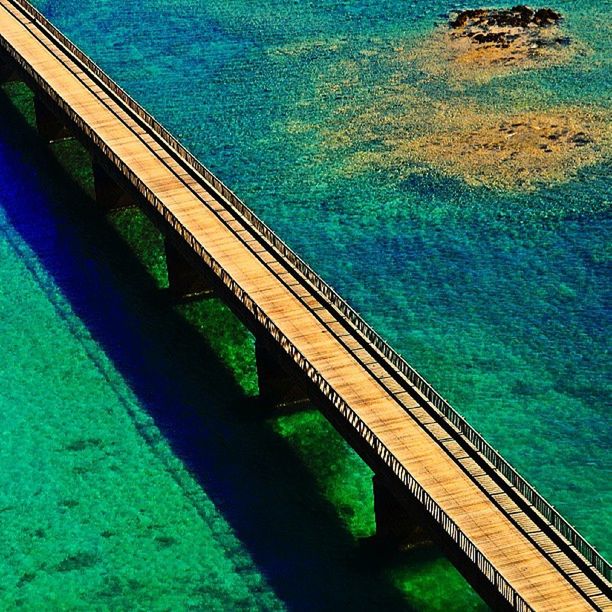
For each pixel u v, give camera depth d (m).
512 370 73.88
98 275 83.19
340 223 89.62
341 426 61.00
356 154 97.81
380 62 110.94
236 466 66.75
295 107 105.19
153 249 85.50
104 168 85.94
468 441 58.84
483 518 55.25
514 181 92.81
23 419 71.06
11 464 67.94
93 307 80.12
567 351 75.19
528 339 76.44
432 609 57.72
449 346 76.19
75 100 92.19
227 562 61.09
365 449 59.28
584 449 67.75
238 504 64.38
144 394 72.31
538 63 108.38
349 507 63.69
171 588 60.03
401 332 77.69
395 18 118.19
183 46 116.31
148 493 65.50
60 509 64.88
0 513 64.81
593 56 108.75
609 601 50.94
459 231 87.69
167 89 109.56
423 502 55.34
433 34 114.81
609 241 85.38
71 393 72.81
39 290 82.12
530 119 100.38
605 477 65.81
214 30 118.69
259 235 75.38
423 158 96.50
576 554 52.88
